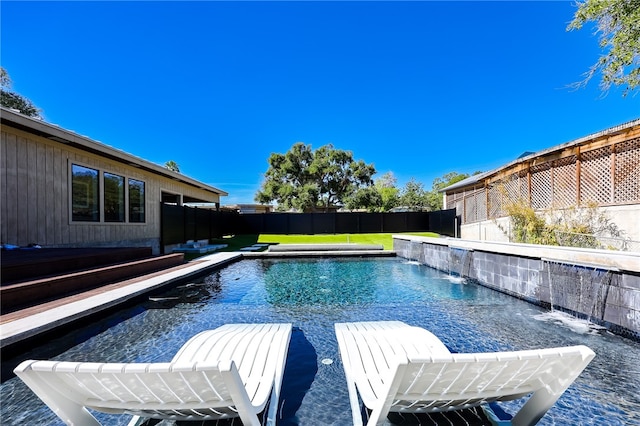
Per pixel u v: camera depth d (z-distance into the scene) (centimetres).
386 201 3131
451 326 428
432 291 638
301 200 2542
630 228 688
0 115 549
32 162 685
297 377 298
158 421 225
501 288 605
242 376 226
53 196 733
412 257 1062
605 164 757
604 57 718
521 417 200
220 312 500
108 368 147
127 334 405
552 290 481
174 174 1161
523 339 380
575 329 408
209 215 1480
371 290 655
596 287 408
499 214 1152
